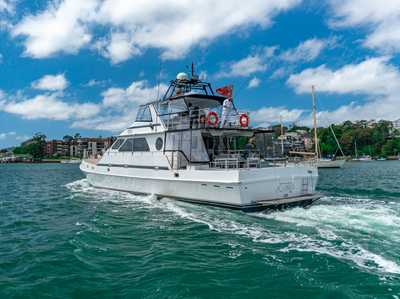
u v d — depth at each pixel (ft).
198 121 45.65
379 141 398.42
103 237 29.73
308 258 22.79
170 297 17.85
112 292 18.71
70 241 28.50
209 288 18.85
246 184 37.17
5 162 456.86
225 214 37.11
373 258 22.59
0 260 24.43
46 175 142.92
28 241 29.50
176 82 52.95
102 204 46.55
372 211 37.63
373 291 17.70
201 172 40.88
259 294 17.95
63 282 20.17
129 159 54.24
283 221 33.32
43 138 527.40
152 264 22.85
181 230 31.45
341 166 179.63
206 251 25.23
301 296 17.52
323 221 32.96
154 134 50.08
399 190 61.82
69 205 47.96
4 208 48.91
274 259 22.86
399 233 28.48
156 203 45.57
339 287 18.24
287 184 40.57
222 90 51.03
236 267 21.81
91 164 64.80
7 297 18.34
